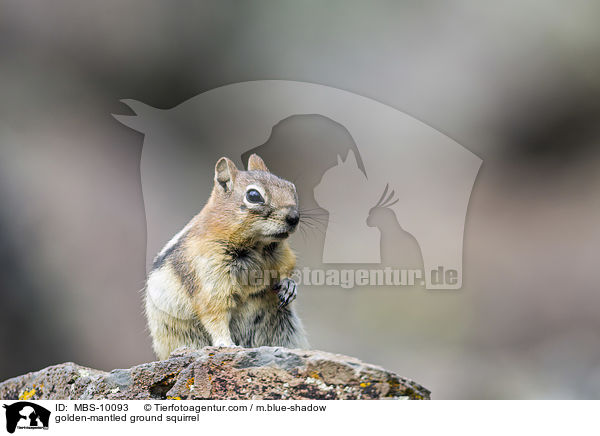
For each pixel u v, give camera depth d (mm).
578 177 20688
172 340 7543
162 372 6270
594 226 18922
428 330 16125
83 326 15977
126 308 16234
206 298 7148
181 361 6270
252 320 7523
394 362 15336
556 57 20797
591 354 15602
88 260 16469
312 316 15852
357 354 15094
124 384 6305
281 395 5840
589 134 21703
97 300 16250
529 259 18141
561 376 15445
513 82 20641
